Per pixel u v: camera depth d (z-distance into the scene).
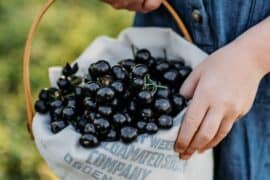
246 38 0.77
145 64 0.85
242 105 0.75
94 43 0.91
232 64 0.76
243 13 0.82
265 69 0.77
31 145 1.57
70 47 1.83
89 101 0.78
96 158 0.77
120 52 0.91
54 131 0.80
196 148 0.76
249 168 0.86
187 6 0.85
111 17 1.95
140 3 0.85
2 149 1.53
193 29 0.86
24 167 1.53
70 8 1.96
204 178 0.83
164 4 0.84
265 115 0.85
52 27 1.87
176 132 0.76
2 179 1.49
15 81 1.74
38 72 1.73
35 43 1.82
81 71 0.89
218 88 0.75
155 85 0.79
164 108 0.76
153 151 0.77
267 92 0.84
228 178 0.87
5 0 1.92
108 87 0.77
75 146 0.78
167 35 0.88
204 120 0.75
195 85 0.78
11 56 1.80
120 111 0.78
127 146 0.76
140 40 0.90
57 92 0.84
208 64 0.77
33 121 0.82
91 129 0.76
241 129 0.85
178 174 0.79
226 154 0.86
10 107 1.67
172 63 0.86
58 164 0.80
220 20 0.82
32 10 1.91
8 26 1.85
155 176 0.78
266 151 0.86
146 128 0.76
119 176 0.78
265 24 0.78
